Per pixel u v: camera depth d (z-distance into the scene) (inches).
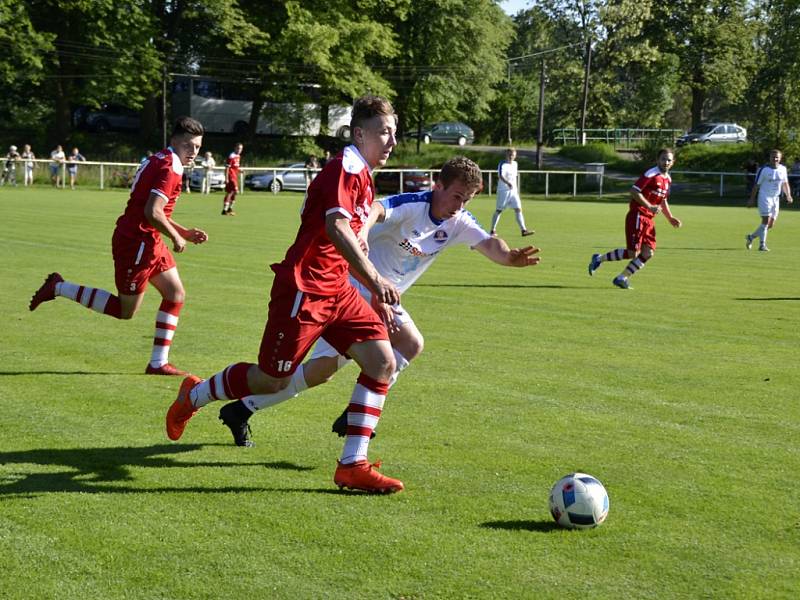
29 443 300.4
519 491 261.1
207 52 2955.2
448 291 677.3
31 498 250.5
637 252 712.4
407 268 313.1
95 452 292.8
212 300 600.7
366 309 272.1
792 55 2733.8
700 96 4190.5
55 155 2251.5
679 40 4045.3
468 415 341.4
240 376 282.2
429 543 223.1
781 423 335.3
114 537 225.0
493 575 205.5
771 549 221.9
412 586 199.5
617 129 3816.4
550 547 221.5
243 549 218.4
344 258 252.4
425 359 438.9
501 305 613.6
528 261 307.6
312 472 278.1
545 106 4170.8
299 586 199.0
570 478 236.2
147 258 393.7
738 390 385.1
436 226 304.0
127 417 334.0
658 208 710.5
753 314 588.7
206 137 3038.9
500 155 3294.8
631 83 4141.2
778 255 992.9
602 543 224.2
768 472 280.1
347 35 2910.9
